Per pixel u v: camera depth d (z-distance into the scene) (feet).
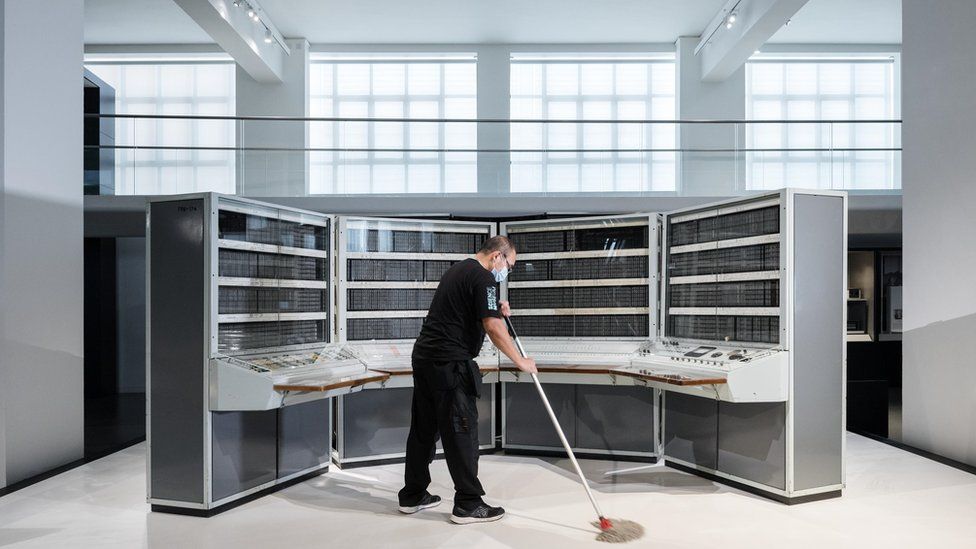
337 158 26.43
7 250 12.93
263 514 11.16
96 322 27.45
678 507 11.38
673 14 31.48
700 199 24.47
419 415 11.07
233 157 26.08
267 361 11.94
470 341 10.93
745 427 12.39
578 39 34.47
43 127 13.98
